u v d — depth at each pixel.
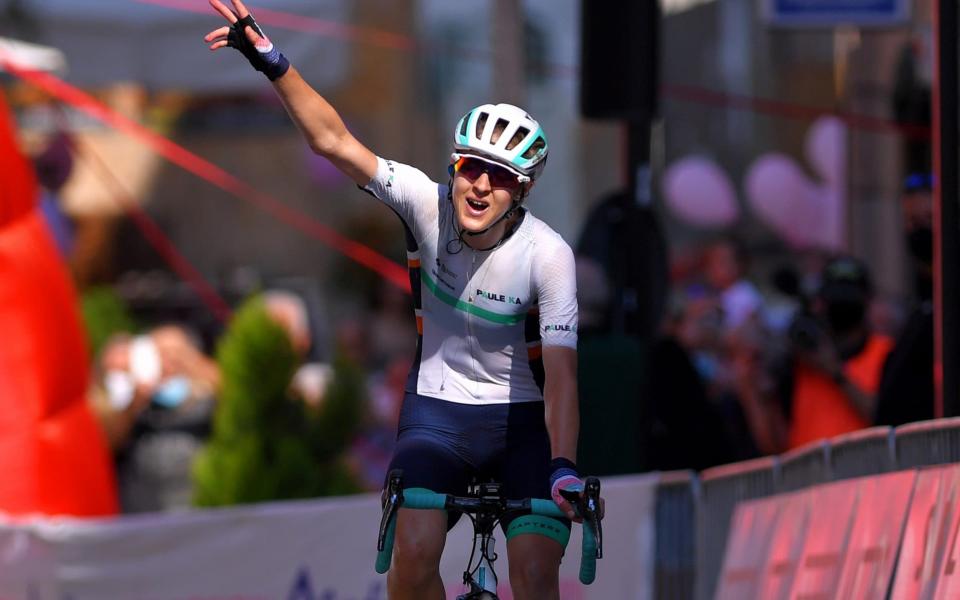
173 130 37.25
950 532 10.82
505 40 23.66
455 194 10.02
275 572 16.77
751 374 19.88
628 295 18.86
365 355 28.25
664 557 16.34
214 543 16.75
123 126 21.86
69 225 28.19
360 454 22.30
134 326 23.77
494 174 9.90
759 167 32.97
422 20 41.84
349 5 28.22
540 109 40.81
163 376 20.22
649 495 16.47
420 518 10.14
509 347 10.52
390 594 10.27
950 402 13.69
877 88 30.72
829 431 17.56
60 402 18.09
